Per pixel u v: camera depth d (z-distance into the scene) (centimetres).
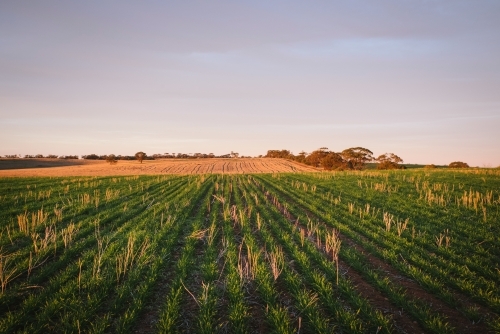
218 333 590
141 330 603
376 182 3161
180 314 661
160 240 1155
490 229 1307
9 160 12431
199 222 1474
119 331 571
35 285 766
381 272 884
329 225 1495
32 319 619
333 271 833
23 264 877
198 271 896
